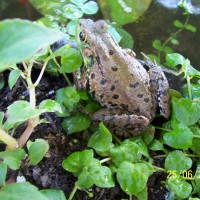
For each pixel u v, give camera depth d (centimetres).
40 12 17
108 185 11
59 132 13
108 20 18
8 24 5
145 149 13
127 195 12
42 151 10
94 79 13
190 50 17
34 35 5
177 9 19
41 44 5
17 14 17
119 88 13
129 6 18
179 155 12
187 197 12
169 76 15
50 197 10
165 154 13
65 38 14
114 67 13
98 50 13
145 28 18
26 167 12
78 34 14
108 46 13
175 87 15
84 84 13
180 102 13
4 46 5
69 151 12
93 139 12
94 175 11
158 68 14
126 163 11
